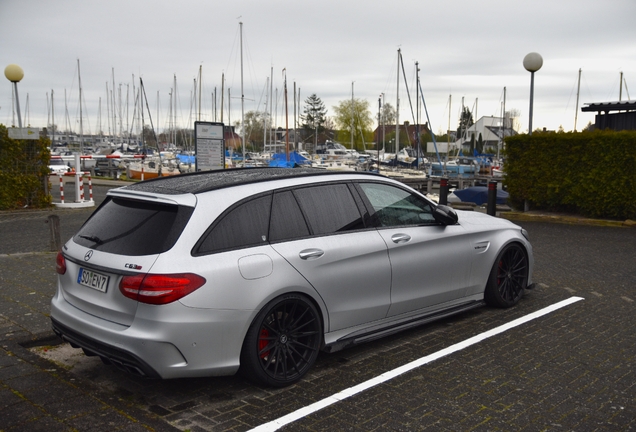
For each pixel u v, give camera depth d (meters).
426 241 5.61
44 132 18.89
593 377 4.65
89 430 3.68
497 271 6.45
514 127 78.44
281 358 4.50
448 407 4.12
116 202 4.70
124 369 4.13
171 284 3.92
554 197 15.23
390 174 39.03
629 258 9.77
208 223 4.24
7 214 16.39
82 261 4.36
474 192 19.34
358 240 5.05
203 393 4.39
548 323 6.09
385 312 5.29
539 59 15.81
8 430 3.66
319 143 107.44
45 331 5.56
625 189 13.89
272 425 3.86
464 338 5.64
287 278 4.45
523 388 4.44
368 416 3.99
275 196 4.73
